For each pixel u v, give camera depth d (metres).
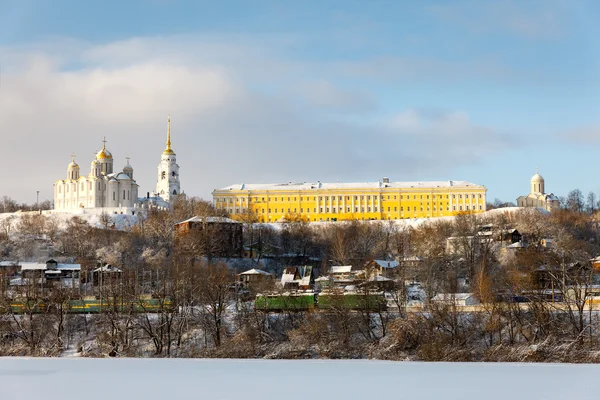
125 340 145.88
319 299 153.38
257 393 63.78
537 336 132.88
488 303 146.25
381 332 143.12
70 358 91.38
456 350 126.44
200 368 80.50
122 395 63.06
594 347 125.19
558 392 64.31
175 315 152.38
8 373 75.81
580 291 143.50
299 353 133.25
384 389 65.81
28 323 156.62
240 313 157.50
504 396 62.25
